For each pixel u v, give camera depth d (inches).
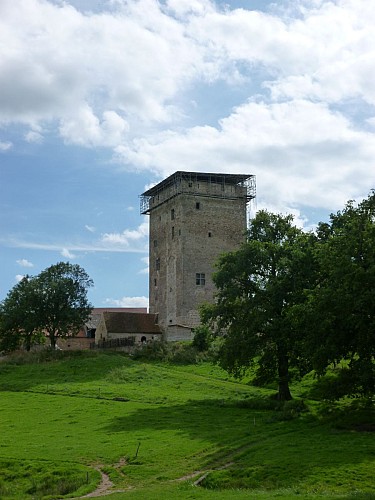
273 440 1688.0
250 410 2237.9
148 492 1227.2
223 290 2588.6
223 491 1232.8
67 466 1540.4
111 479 1438.2
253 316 2375.7
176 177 4138.8
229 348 2393.0
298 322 2081.7
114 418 2129.7
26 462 1581.0
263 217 2645.2
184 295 3996.1
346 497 1105.4
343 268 1884.8
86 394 2620.6
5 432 1946.4
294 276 2349.9
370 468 1327.5
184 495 1171.9
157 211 4426.7
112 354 3595.0
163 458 1571.1
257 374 2454.5
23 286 3902.6
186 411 2225.6
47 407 2368.4
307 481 1283.2
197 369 3203.7
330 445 1552.7
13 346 3964.1
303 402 2135.8
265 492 1198.3
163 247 4291.3
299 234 2596.0
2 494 1400.1
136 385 2797.7
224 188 4215.1
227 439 1740.9
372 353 1854.1
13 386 2839.6
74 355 3535.9
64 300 3846.0
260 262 2501.2
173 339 3978.8
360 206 2044.8
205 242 4104.3
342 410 2022.6
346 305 1841.8
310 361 1978.3
